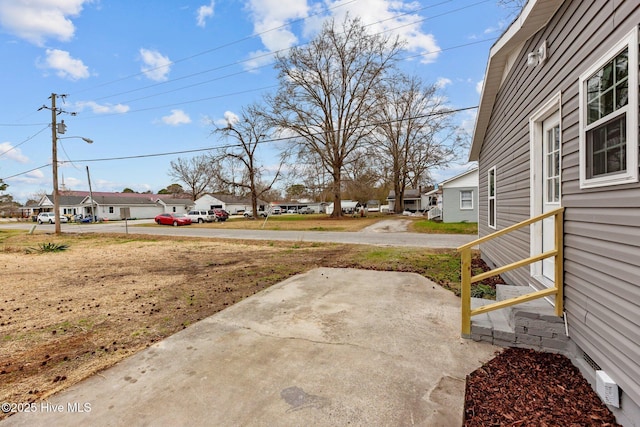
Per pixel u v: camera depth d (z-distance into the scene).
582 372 2.42
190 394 2.25
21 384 2.45
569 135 2.70
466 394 2.21
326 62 25.53
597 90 2.27
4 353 3.03
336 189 27.52
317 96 26.38
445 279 5.67
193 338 3.25
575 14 2.62
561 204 2.81
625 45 1.92
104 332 3.53
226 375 2.50
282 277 6.13
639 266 1.77
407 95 29.73
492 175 6.62
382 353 2.83
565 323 2.71
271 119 26.30
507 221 5.19
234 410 2.05
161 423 1.94
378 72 23.94
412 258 7.95
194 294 5.05
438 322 3.57
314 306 4.22
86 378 2.52
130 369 2.65
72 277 6.63
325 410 2.04
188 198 57.94
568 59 2.74
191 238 15.31
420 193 46.03
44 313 4.25
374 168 26.78
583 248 2.41
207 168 37.88
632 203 1.84
